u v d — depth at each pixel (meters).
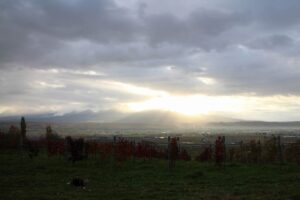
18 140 55.62
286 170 30.92
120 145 37.78
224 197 19.69
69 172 30.78
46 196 20.22
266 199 19.02
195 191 21.66
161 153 44.66
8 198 19.70
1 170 31.72
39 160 39.62
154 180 26.17
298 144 39.88
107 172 30.58
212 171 30.91
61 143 44.16
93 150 40.84
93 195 20.52
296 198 19.14
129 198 19.69
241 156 41.47
